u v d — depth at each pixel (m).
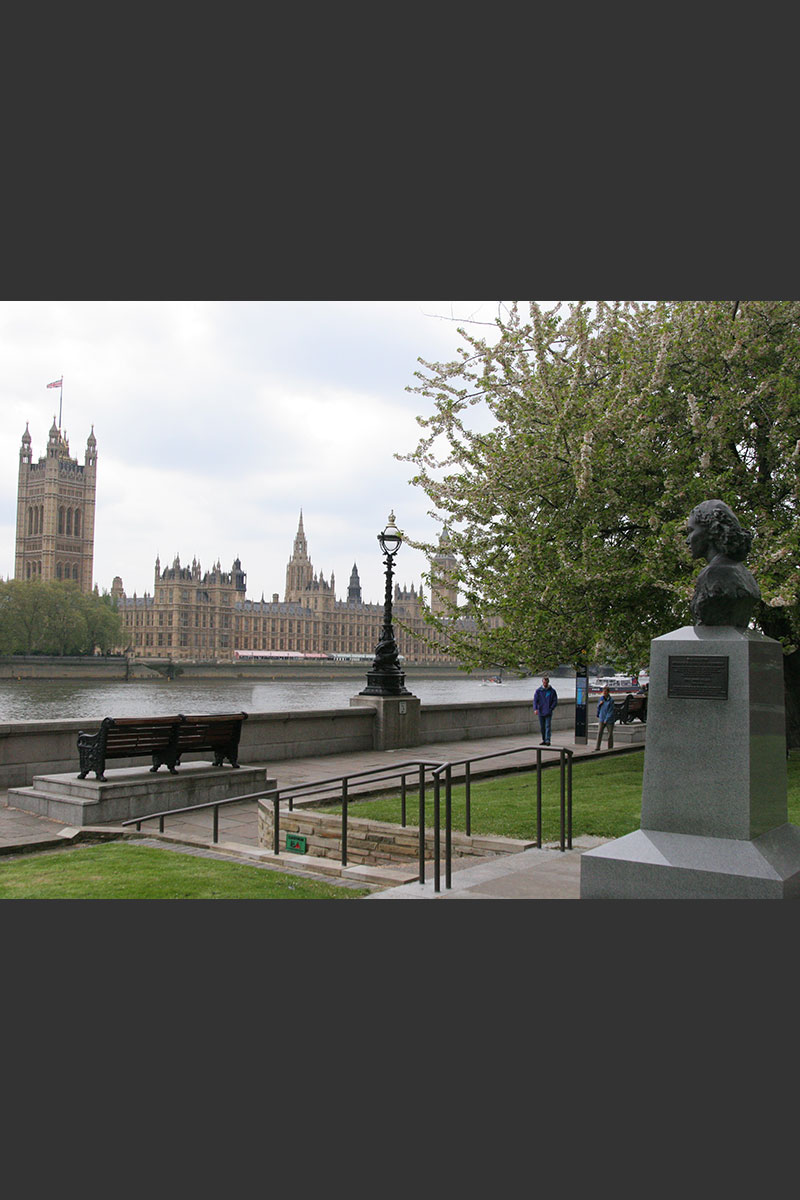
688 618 15.55
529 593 15.91
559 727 28.03
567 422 15.47
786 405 14.76
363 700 20.86
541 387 16.25
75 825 11.32
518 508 16.42
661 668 6.93
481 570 17.34
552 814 11.31
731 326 15.17
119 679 137.88
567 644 16.25
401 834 10.14
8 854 9.91
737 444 16.23
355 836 10.50
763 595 13.01
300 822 11.06
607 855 6.80
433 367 17.83
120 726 12.04
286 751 18.45
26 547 194.00
